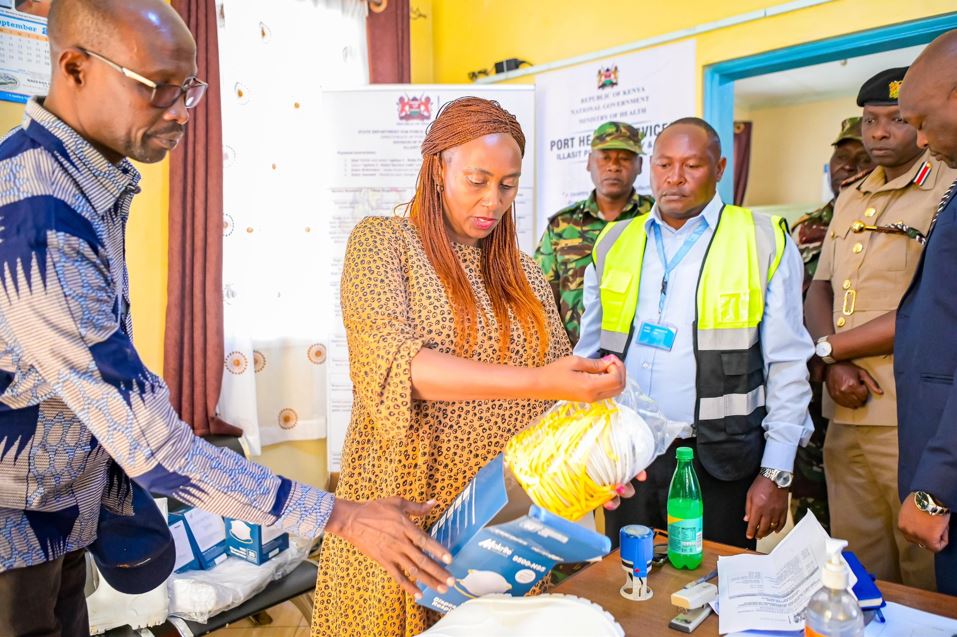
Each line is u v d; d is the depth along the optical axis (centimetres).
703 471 192
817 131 695
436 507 113
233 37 299
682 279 201
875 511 221
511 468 89
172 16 90
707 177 197
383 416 99
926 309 147
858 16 262
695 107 306
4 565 98
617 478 84
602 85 332
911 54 530
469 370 94
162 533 129
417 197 119
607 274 215
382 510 92
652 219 212
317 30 327
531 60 363
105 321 84
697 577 127
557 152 352
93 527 112
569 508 85
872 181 225
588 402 87
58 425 96
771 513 186
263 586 203
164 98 90
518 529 84
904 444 154
